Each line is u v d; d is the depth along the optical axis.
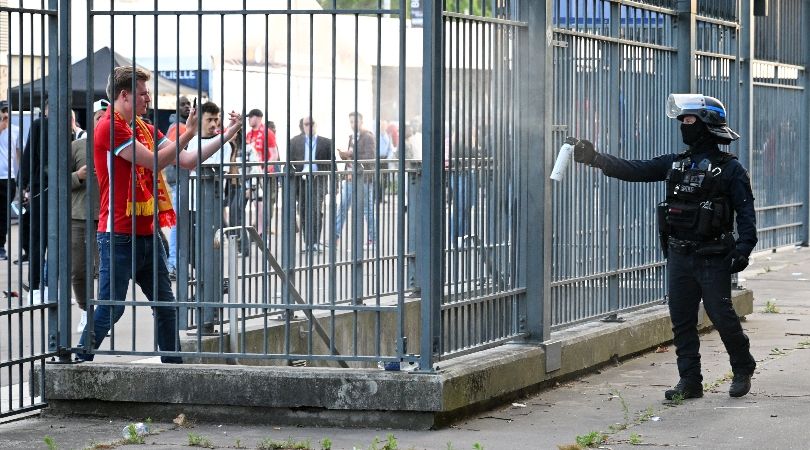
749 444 8.06
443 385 8.36
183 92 22.69
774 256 21.52
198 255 9.15
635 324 11.59
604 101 11.28
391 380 8.44
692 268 9.44
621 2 11.53
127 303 9.19
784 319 14.32
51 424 8.89
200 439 8.18
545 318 9.91
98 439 8.38
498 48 9.47
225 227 10.90
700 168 9.31
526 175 9.85
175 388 8.84
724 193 9.30
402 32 8.40
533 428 8.55
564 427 8.59
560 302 10.66
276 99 20.47
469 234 9.18
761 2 19.09
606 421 8.80
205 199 10.63
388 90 29.61
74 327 13.84
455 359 9.07
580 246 11.00
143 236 9.52
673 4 12.91
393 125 33.44
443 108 8.70
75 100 21.03
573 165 10.75
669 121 12.85
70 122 9.18
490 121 9.41
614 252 11.67
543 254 9.85
